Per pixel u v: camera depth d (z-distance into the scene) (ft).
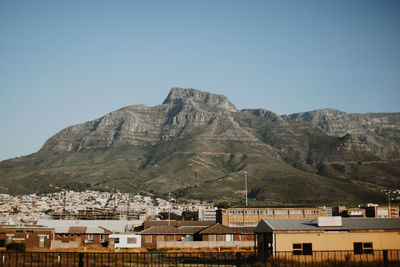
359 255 181.68
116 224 577.84
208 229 367.25
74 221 569.64
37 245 316.81
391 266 162.91
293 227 191.31
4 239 312.29
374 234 190.70
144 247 363.76
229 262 189.16
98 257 196.03
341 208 625.82
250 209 536.01
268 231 192.34
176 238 374.43
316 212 547.49
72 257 192.34
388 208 602.03
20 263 159.94
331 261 168.66
